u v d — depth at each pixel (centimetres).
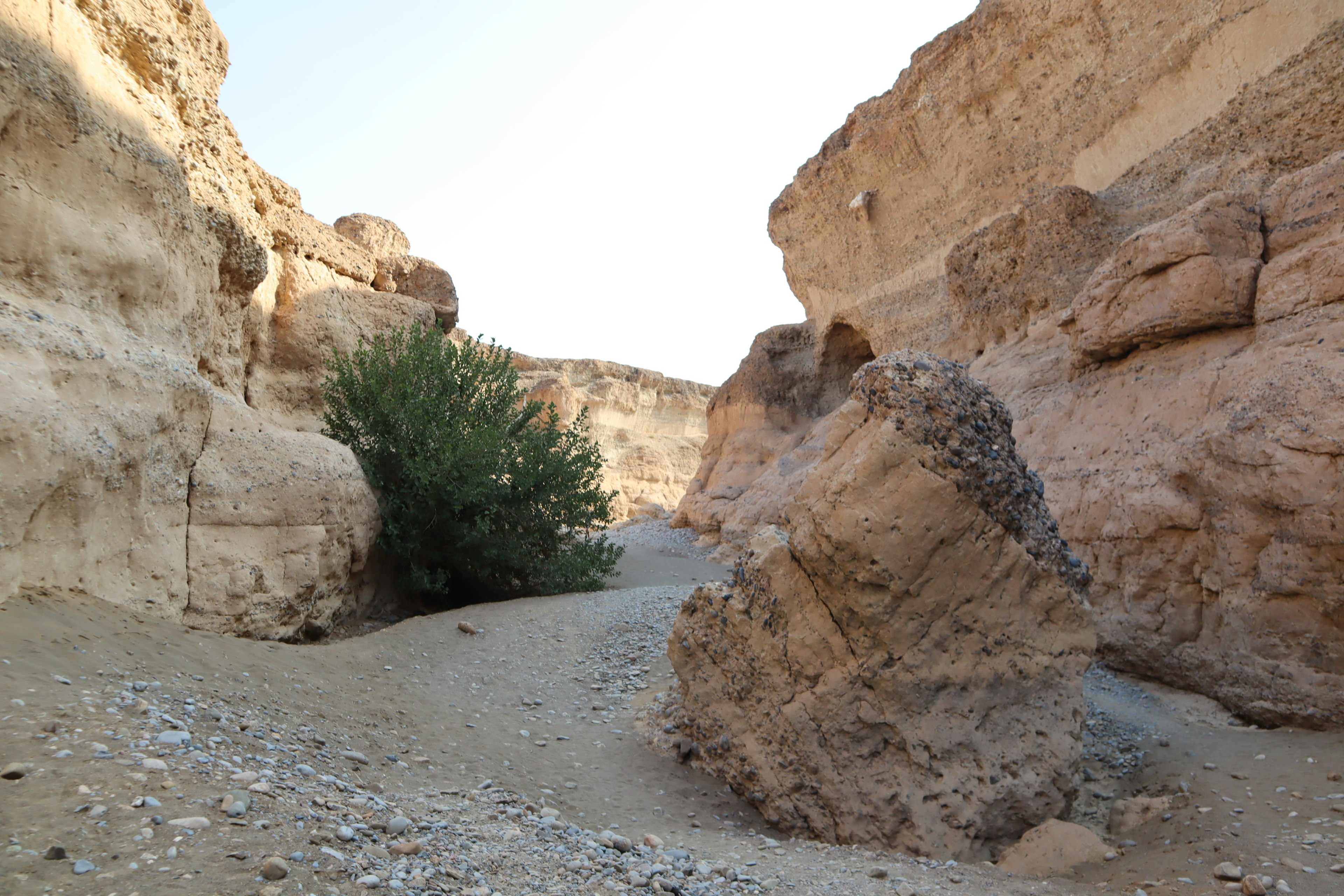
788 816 489
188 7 820
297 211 1155
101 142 611
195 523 686
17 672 376
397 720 564
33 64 552
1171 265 767
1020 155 1520
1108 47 1302
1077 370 928
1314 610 545
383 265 1381
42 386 495
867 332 1962
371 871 279
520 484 1088
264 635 712
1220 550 620
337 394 1076
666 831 458
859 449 486
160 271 661
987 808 443
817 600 501
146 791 296
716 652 558
